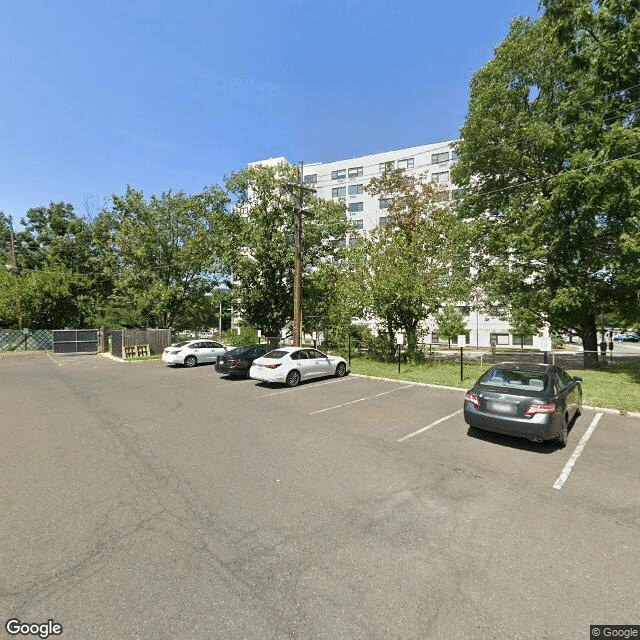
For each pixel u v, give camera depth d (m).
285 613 2.64
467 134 19.59
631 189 12.60
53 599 2.77
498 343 41.91
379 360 20.45
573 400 7.45
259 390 12.04
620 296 15.98
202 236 31.56
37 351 32.06
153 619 2.59
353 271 21.25
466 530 3.79
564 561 3.29
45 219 47.59
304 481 4.99
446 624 2.55
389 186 23.14
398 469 5.43
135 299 31.06
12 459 5.77
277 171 25.67
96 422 8.03
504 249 19.72
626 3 14.03
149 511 4.15
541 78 17.78
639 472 5.35
